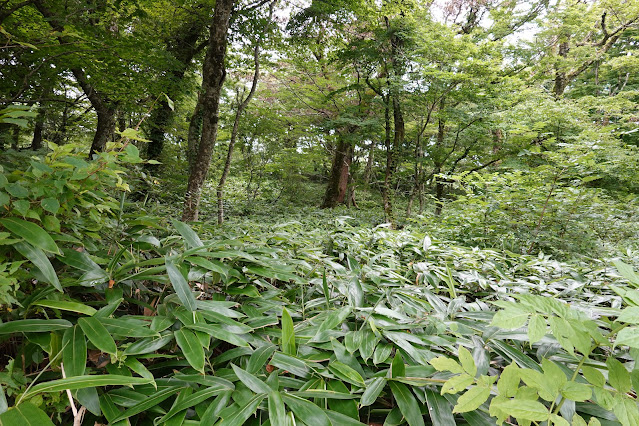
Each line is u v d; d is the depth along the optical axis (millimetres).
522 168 8172
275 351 1385
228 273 1689
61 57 5387
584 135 7160
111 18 7160
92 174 1505
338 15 8242
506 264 2881
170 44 9367
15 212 1362
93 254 1851
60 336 1260
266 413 1214
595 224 4770
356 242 2842
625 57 11422
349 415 1209
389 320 1587
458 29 12422
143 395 1208
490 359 1524
